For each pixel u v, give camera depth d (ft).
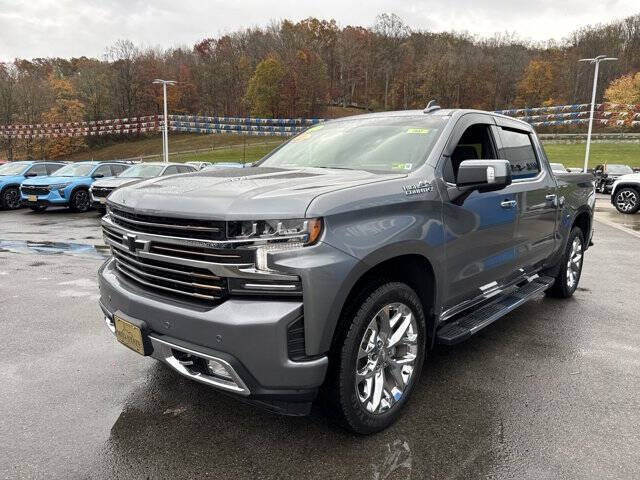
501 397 10.48
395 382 9.46
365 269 8.04
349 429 8.65
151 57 321.73
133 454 8.45
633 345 13.50
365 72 377.91
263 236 7.29
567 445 8.76
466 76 317.63
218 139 265.95
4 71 274.16
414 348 9.69
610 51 294.66
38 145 267.59
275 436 8.96
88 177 50.34
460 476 7.89
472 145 12.48
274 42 354.33
